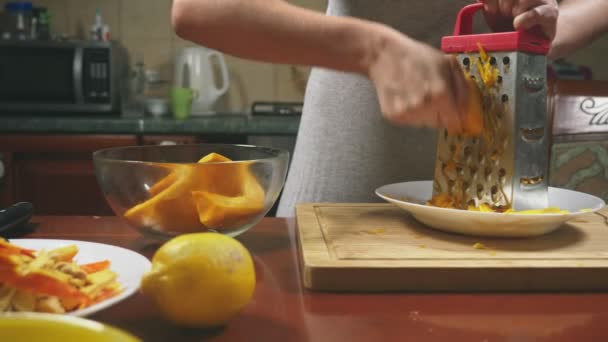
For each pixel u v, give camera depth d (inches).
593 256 24.3
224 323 17.8
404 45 24.4
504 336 18.0
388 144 45.1
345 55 26.1
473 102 25.1
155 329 17.9
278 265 25.3
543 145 28.5
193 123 78.7
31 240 23.7
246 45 27.8
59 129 77.4
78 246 23.0
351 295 21.8
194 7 27.7
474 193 28.7
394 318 19.5
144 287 16.9
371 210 32.9
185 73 90.2
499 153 27.4
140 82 93.9
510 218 25.3
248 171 24.9
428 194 34.4
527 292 22.5
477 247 25.4
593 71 98.4
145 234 25.4
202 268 16.6
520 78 26.5
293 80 99.6
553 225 26.8
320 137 46.2
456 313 20.0
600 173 47.1
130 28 97.1
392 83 24.7
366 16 44.6
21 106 82.4
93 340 9.8
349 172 45.6
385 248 25.2
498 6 28.6
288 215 47.9
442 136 30.1
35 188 78.4
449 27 45.0
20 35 88.5
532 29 26.6
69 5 95.7
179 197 23.8
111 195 24.8
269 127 79.7
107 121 77.7
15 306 16.2
